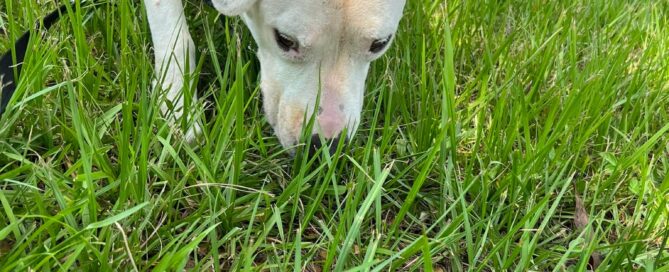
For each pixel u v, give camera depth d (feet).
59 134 2.07
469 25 2.92
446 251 1.94
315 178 2.04
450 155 2.19
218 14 2.61
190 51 2.32
